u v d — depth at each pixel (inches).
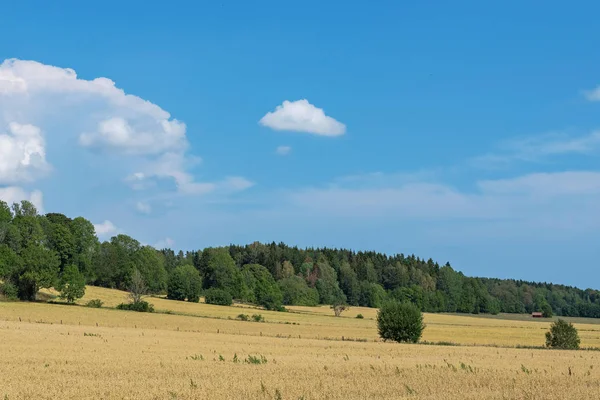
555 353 2210.9
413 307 2940.5
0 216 4581.7
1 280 4325.8
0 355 1492.4
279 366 1385.3
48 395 913.5
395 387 1038.4
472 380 1170.0
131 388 993.5
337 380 1128.8
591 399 925.2
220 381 1090.7
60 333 2413.9
